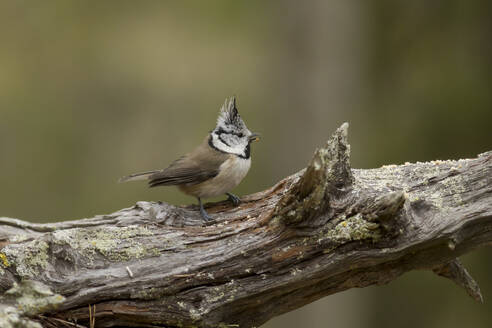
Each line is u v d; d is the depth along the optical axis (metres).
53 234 6.34
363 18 13.85
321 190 5.73
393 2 13.95
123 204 14.16
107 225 6.90
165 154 15.12
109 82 15.78
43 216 13.99
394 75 14.04
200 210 7.27
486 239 6.40
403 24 13.93
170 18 16.22
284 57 14.05
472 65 13.58
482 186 6.43
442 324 13.07
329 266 6.14
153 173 7.98
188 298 6.20
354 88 13.84
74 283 6.09
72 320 6.14
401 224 6.03
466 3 13.66
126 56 16.02
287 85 13.95
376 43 14.07
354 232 6.02
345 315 13.27
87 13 16.11
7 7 15.86
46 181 14.48
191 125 15.48
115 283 6.12
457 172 6.61
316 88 13.73
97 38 16.05
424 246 6.16
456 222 6.13
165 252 6.38
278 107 14.18
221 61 15.98
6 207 13.98
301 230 6.14
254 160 14.72
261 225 6.41
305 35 13.80
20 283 6.13
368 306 13.58
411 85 13.88
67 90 15.56
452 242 6.11
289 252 6.18
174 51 16.12
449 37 13.80
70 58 15.78
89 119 15.44
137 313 6.13
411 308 13.39
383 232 5.98
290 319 13.22
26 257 6.23
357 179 6.71
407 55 13.98
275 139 14.14
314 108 13.75
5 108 15.02
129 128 15.48
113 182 14.60
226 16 15.68
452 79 13.51
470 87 13.38
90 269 6.23
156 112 15.68
